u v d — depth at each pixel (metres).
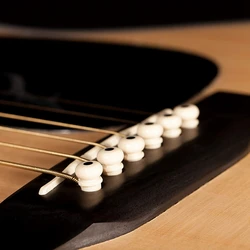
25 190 0.32
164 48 0.54
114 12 0.63
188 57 0.52
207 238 0.31
